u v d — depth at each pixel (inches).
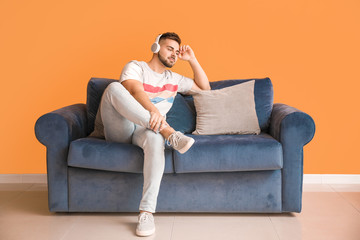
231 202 90.5
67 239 79.3
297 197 90.0
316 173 124.4
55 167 91.0
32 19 123.0
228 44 123.1
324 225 86.7
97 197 91.3
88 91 108.2
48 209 98.1
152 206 84.1
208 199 90.6
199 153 87.2
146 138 85.5
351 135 123.3
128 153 87.8
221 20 122.6
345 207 99.1
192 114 108.3
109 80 110.5
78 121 98.9
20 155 125.3
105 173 91.0
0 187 119.3
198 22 122.8
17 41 123.4
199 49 123.5
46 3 122.7
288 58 122.7
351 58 121.7
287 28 122.0
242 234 81.8
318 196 108.9
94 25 123.6
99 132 100.1
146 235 81.0
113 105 88.1
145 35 123.7
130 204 91.2
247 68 123.6
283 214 93.7
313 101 123.3
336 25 121.3
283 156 89.7
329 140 123.6
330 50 121.9
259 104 107.1
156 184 84.3
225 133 103.1
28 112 125.0
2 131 125.0
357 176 123.1
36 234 81.9
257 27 122.4
